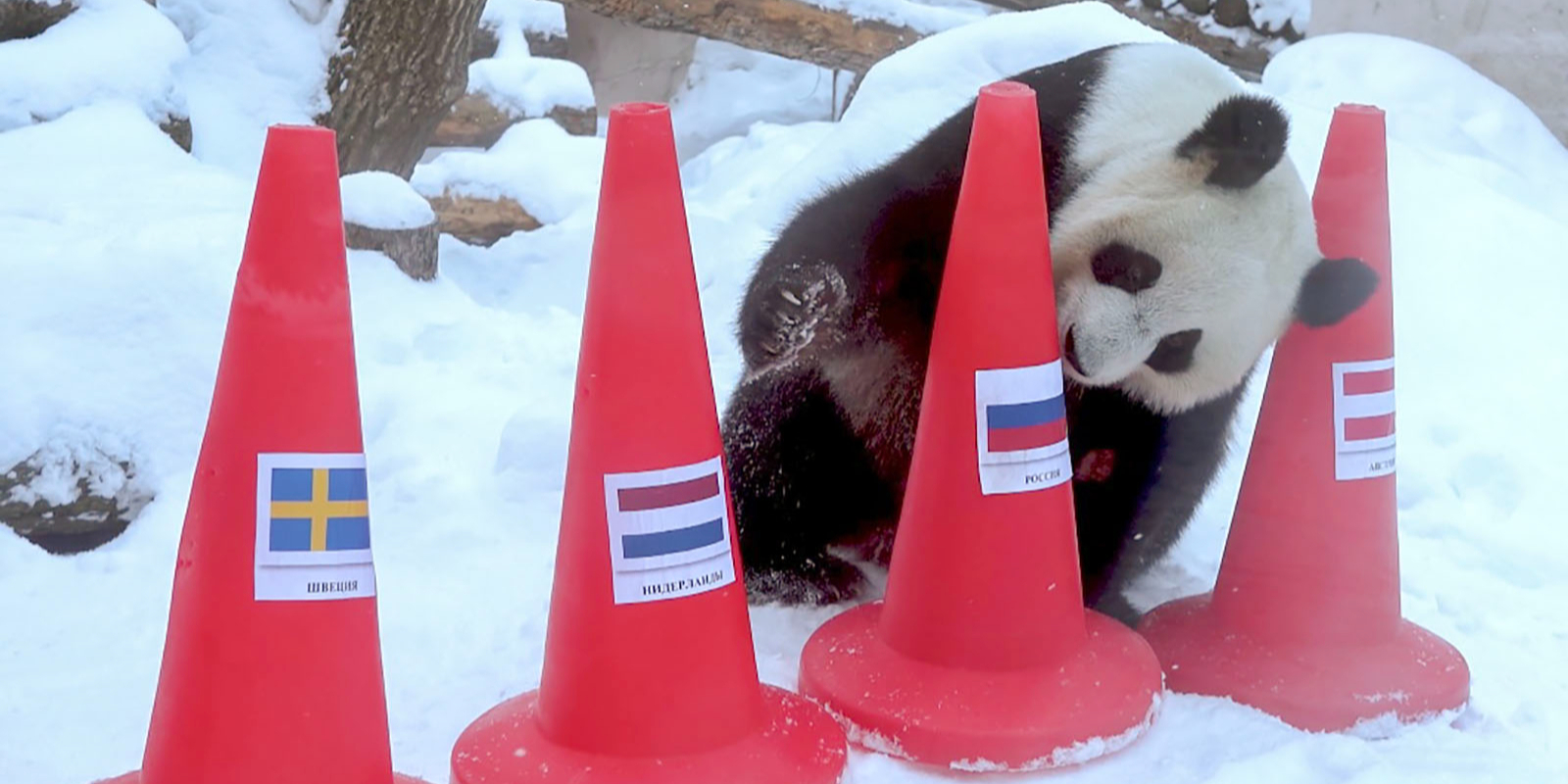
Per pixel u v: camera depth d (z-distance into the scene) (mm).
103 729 2994
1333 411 3314
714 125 11781
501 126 8781
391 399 4805
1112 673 3123
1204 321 3279
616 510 2693
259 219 2369
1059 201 3375
